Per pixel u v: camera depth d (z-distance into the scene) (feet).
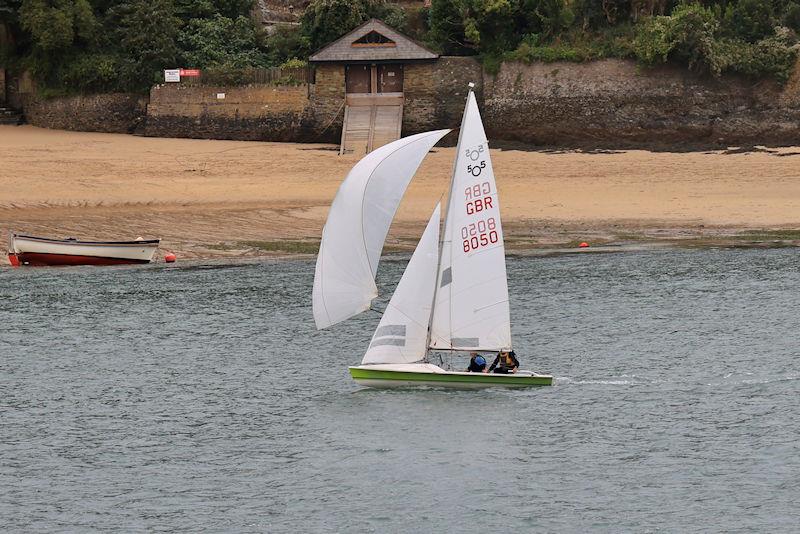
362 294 397.19
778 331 522.06
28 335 534.37
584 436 383.65
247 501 334.65
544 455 367.45
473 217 402.52
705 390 433.07
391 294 622.54
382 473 353.72
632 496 335.06
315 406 419.33
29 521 321.73
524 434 385.70
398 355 414.21
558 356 486.38
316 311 399.03
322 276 397.39
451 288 407.03
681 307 574.15
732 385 439.63
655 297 598.34
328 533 313.32
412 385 419.95
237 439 386.11
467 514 323.98
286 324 556.10
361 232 392.88
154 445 381.60
